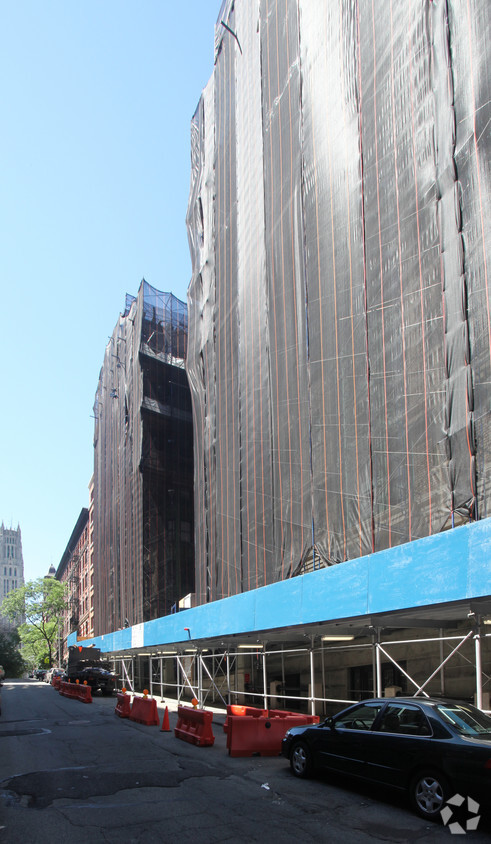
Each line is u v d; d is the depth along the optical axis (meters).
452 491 12.85
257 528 22.50
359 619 12.30
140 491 42.09
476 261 12.78
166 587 40.97
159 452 43.69
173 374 46.34
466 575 9.16
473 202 13.02
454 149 13.66
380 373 15.71
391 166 15.98
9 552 199.12
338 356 17.67
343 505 16.95
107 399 57.56
